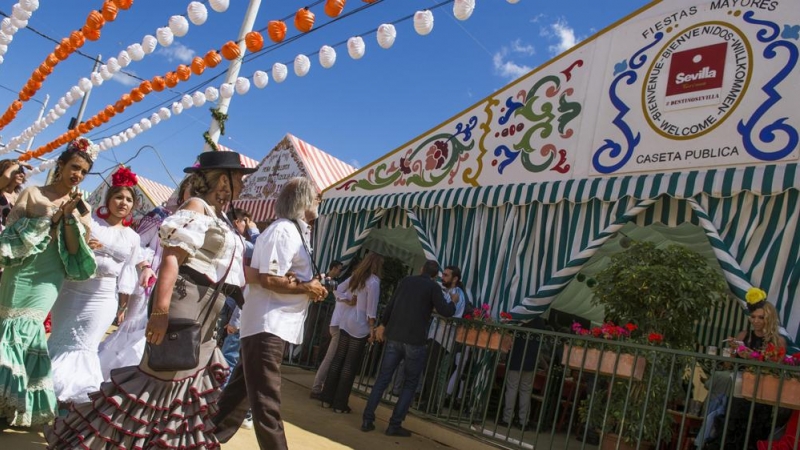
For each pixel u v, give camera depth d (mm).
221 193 3400
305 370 9273
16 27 7297
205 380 3234
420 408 6984
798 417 4301
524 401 7055
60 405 4098
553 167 7168
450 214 8070
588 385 6633
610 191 6410
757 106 5734
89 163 4121
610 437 5539
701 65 6207
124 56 7020
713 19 6254
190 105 7723
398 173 9086
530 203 7129
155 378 3039
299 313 3750
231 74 9258
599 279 6070
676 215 6055
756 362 4375
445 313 6211
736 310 9273
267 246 3645
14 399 3699
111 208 4492
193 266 3121
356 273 6953
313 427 5707
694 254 5789
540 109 7551
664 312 5594
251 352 3588
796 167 5293
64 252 3959
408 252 11508
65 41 6996
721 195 5641
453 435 6141
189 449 3094
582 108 7113
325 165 12078
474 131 8250
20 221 3807
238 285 3359
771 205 5438
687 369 5812
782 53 5711
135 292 4633
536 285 6926
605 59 7066
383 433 6137
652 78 6551
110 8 6227
